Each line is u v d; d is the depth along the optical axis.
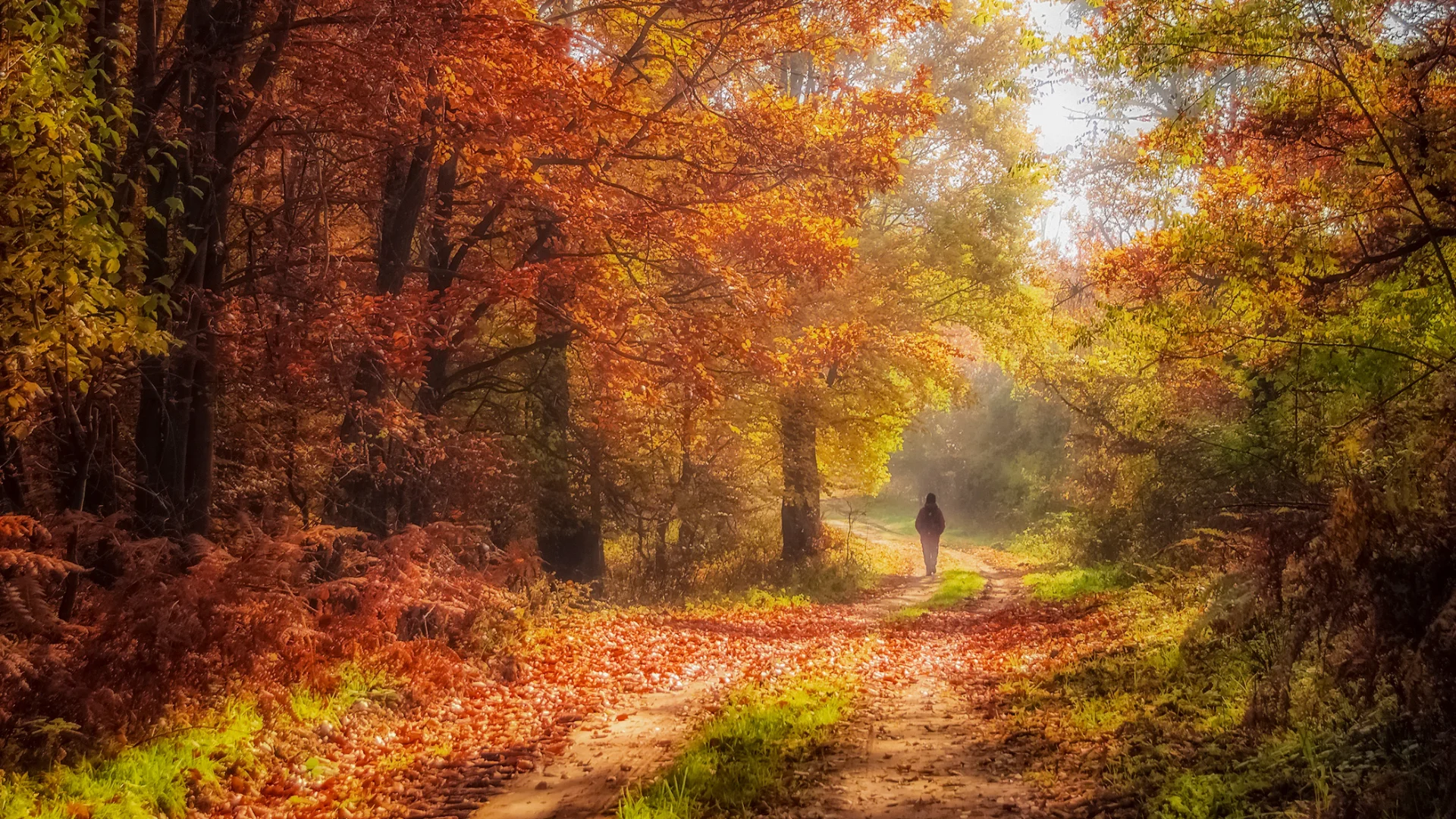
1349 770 5.07
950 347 23.31
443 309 11.76
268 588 8.39
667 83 14.62
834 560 25.80
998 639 13.73
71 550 8.29
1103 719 7.62
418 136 10.76
